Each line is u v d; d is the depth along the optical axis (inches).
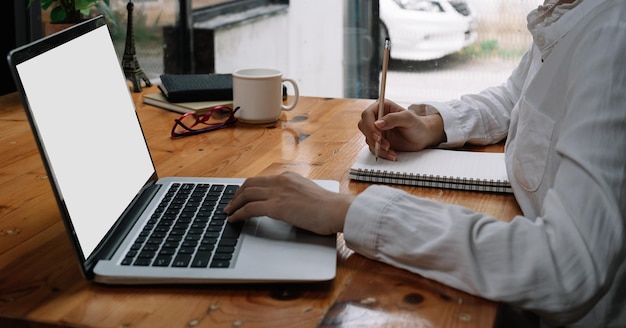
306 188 35.7
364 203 33.7
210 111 59.1
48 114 31.0
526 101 40.1
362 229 33.2
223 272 30.8
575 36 36.5
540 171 38.8
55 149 30.8
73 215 30.7
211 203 39.1
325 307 29.3
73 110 34.0
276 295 30.2
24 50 30.3
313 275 30.7
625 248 30.5
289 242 34.0
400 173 44.6
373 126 48.5
